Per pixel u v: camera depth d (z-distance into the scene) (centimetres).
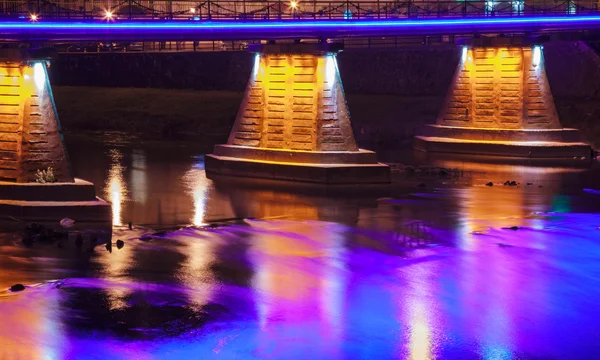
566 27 7919
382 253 4750
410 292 4166
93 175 6762
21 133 5153
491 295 4141
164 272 4341
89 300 3944
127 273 4306
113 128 9444
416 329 3728
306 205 5809
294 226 5272
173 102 9919
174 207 5694
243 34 6291
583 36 8256
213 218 5425
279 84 6606
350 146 6544
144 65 10631
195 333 3638
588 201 6069
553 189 6469
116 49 7344
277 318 3809
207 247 4788
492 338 3656
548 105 7994
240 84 10488
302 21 6494
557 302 4069
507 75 8044
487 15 7688
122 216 5416
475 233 5169
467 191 6347
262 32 6369
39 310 3825
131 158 7606
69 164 5253
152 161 7456
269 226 5259
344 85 10444
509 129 8000
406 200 6000
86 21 5512
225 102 9888
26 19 5269
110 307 3872
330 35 6694
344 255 4703
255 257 4631
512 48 7988
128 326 3688
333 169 6394
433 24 7275
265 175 6600
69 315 3781
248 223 5325
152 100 9988
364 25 6825
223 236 5016
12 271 4275
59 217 5062
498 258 4691
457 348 3556
